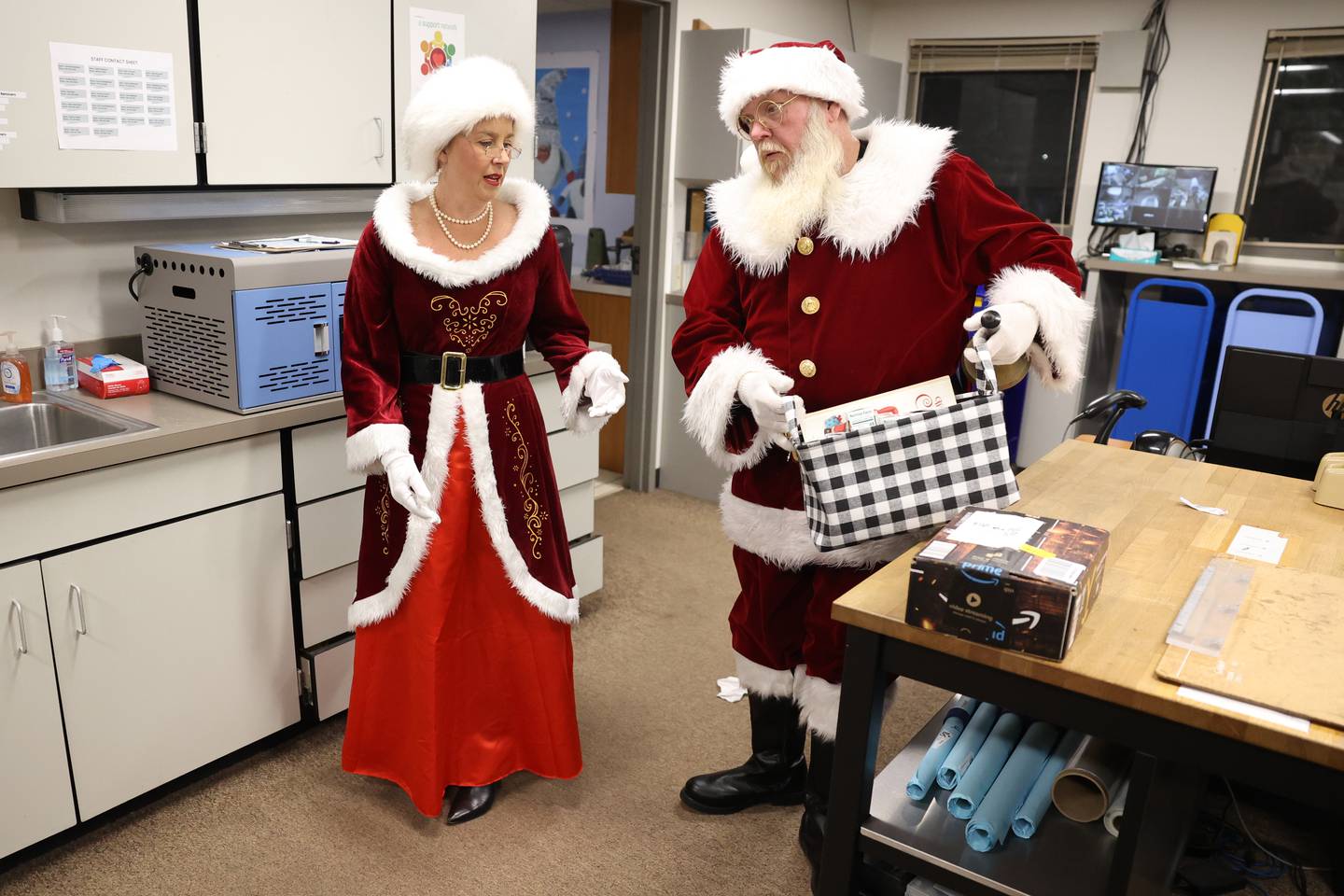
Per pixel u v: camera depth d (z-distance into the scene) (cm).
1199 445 239
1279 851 208
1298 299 417
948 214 166
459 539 197
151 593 197
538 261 199
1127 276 486
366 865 196
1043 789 147
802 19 475
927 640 122
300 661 231
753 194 175
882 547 170
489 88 176
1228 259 437
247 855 198
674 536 384
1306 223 442
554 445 285
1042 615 114
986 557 120
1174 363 439
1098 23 471
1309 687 109
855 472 141
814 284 171
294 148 238
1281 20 429
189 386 221
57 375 226
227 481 207
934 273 169
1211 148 455
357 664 209
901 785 152
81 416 211
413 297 187
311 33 236
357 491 233
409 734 204
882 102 468
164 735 206
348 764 215
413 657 200
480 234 191
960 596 118
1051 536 127
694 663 284
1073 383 159
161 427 196
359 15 245
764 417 161
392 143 261
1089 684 112
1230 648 118
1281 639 120
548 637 210
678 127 404
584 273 462
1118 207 457
